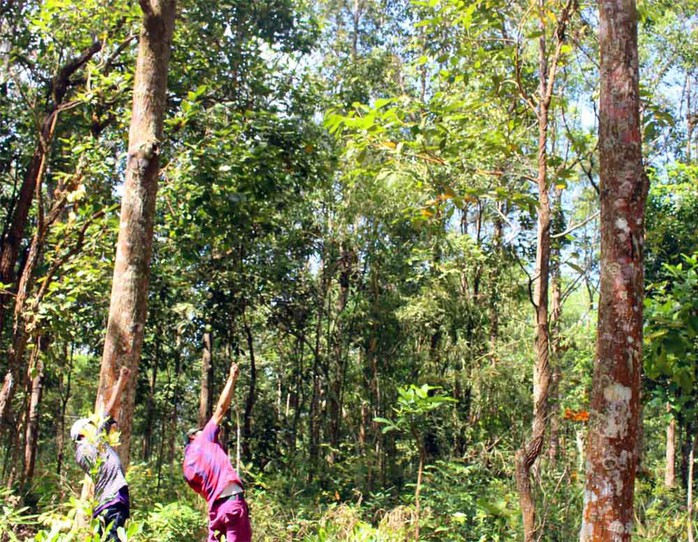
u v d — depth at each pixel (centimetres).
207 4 1441
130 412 783
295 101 1507
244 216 1245
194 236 1259
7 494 800
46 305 1002
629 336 459
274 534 1016
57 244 1096
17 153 1405
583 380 1662
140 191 827
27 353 1238
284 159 1251
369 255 1936
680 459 2098
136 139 841
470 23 749
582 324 1978
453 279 1912
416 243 1950
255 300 1677
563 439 1432
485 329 1939
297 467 1606
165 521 852
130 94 1247
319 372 2061
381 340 1962
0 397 1034
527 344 1852
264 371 2391
